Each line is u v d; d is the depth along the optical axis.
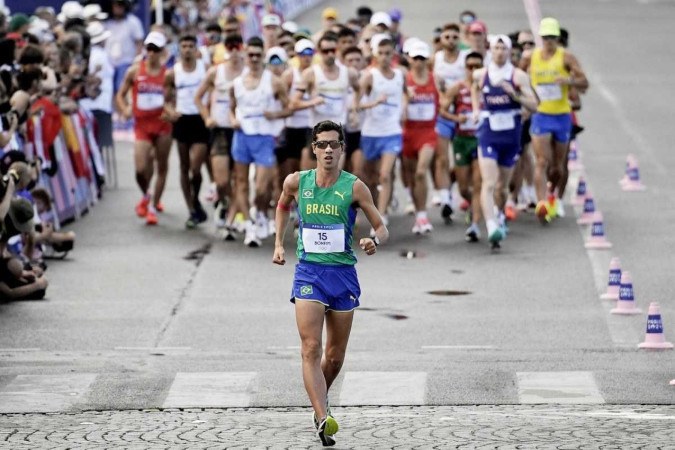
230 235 62.53
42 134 61.50
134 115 66.06
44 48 62.09
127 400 36.81
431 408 35.84
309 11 162.12
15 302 50.19
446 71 65.19
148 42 64.94
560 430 32.25
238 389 38.03
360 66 63.94
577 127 67.00
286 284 53.62
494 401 36.47
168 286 53.19
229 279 54.53
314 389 31.33
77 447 31.09
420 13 158.00
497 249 59.81
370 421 33.94
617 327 45.88
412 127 63.12
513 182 67.12
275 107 60.81
